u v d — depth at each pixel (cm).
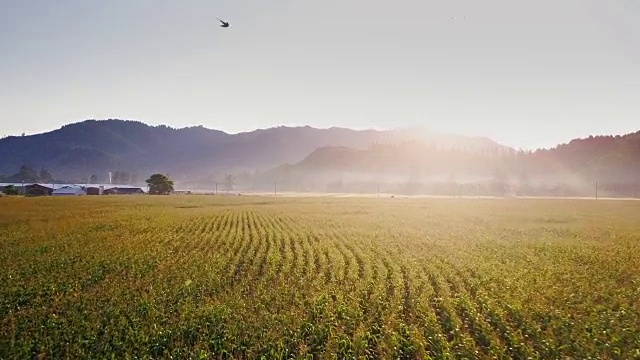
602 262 2947
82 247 3644
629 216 7075
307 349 1461
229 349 1462
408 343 1497
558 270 2662
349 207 9406
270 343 1471
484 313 1827
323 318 1723
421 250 3456
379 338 1556
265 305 1930
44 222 5666
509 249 3534
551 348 1428
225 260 3000
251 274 2578
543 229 5109
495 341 1495
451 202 11712
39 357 1430
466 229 5072
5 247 3634
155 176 17100
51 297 2123
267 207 9350
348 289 2173
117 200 11056
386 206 9806
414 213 7631
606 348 1432
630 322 1684
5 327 1719
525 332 1605
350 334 1617
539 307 1838
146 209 8212
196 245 3766
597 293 2114
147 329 1648
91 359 1405
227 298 2036
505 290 2139
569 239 4212
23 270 2734
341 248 3516
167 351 1438
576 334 1538
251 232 4703
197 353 1430
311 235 4425
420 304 1894
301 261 2925
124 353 1442
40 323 1734
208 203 10681
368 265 2795
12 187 15138
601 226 5478
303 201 12112
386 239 4116
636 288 2270
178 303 1952
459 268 2723
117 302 2023
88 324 1694
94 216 6562
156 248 3578
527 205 10200
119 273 2667
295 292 2117
